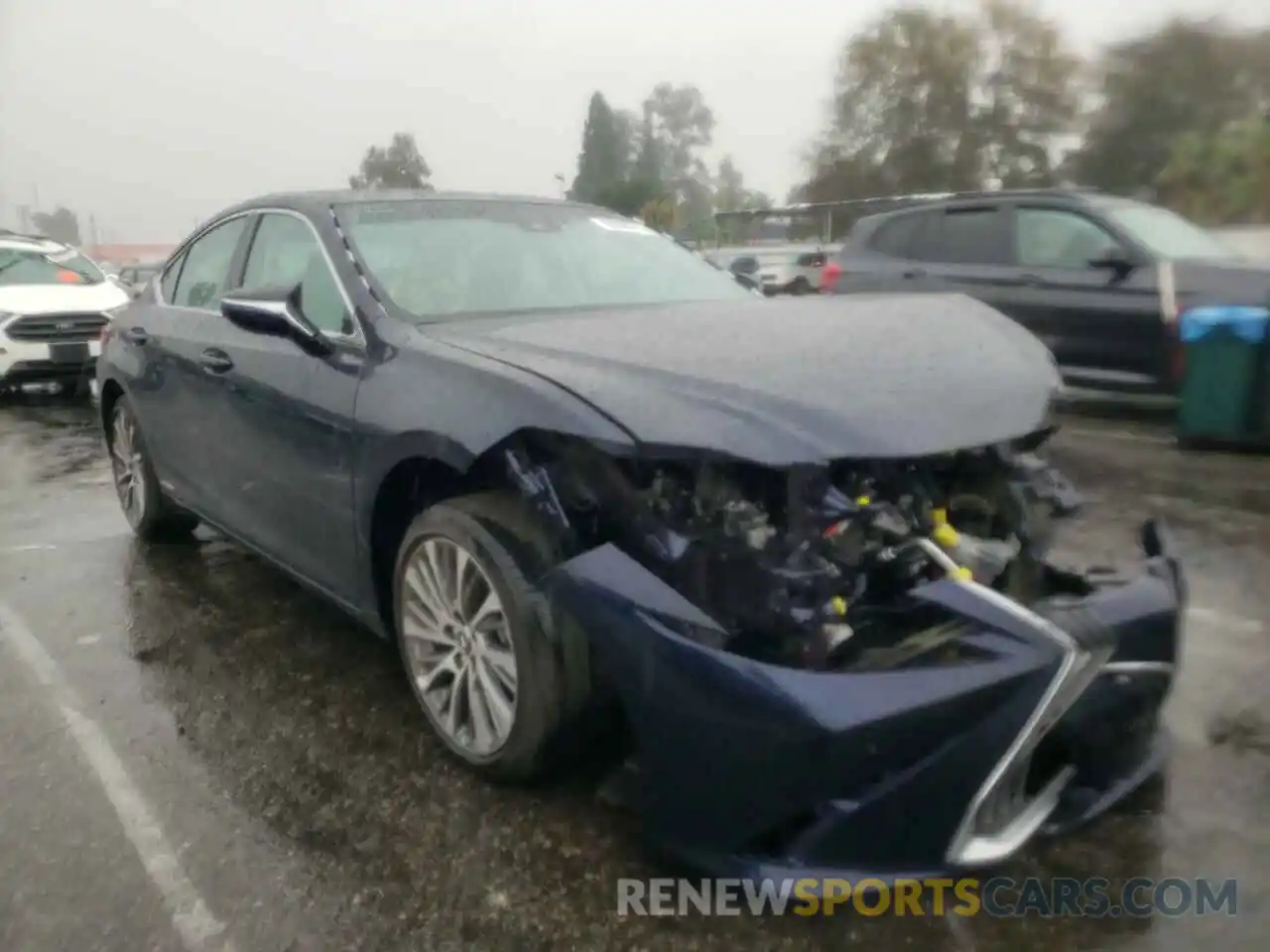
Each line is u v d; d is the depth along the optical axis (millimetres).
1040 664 2258
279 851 2768
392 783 3066
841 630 2352
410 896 2586
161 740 3352
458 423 2844
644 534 2521
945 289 8773
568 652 2707
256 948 2424
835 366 2727
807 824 2295
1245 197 22078
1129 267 7824
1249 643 3936
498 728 2902
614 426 2527
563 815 2887
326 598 3721
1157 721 2809
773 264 13578
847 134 31438
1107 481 6426
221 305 3646
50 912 2545
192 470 4547
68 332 10406
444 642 3105
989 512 2773
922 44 29594
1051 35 28719
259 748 3291
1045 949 2381
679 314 3361
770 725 2225
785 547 2371
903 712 2197
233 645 4082
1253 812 2846
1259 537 5227
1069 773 2584
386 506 3258
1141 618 2521
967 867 2354
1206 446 7273
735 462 2383
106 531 5738
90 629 4273
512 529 2801
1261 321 6914
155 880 2660
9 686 3760
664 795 2430
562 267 3994
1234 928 2432
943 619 2348
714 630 2340
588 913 2516
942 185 29469
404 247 3777
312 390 3469
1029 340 3193
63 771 3178
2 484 6984
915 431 2490
